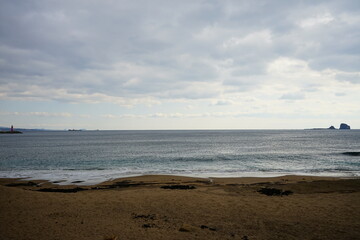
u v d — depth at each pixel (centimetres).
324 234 802
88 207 1093
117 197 1288
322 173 2509
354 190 1584
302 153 4566
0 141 9194
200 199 1255
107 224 877
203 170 2720
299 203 1191
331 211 1054
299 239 764
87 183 1973
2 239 716
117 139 10694
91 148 5803
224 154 4412
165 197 1291
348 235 792
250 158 3825
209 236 779
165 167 2953
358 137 11488
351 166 3011
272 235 797
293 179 2078
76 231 798
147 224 882
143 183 1905
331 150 5191
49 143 7856
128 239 739
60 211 1018
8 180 2123
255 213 1033
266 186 1730
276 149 5481
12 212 974
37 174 2464
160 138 11669
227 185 1794
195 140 9644
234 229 848
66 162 3400
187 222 920
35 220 895
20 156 4159
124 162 3391
